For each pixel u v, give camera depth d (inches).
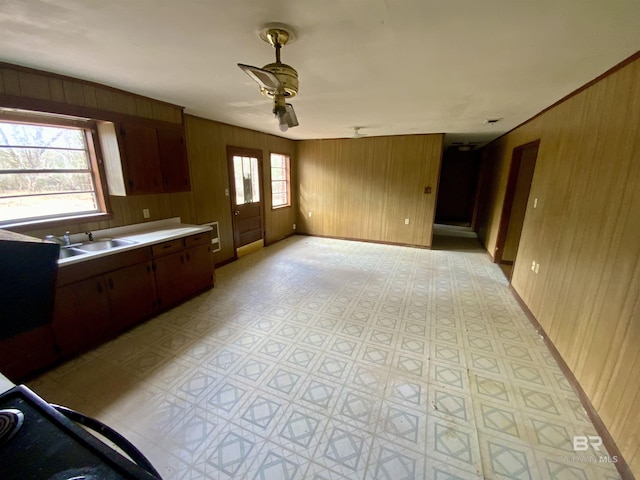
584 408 72.3
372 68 81.5
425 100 114.6
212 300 131.6
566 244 93.0
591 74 81.4
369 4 51.1
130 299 103.8
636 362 56.9
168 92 108.3
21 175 89.9
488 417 69.8
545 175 117.9
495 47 67.7
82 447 28.5
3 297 23.8
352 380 81.8
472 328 109.1
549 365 88.6
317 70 83.7
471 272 169.3
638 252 59.8
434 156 206.2
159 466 57.7
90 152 106.4
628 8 50.4
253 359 90.7
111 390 77.4
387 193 225.5
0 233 24.0
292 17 55.9
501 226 181.3
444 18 55.6
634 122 65.6
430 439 64.1
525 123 151.6
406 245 227.8
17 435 29.6
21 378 77.9
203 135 157.2
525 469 57.8
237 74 89.2
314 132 203.8
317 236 259.4
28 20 57.1
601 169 77.3
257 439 63.7
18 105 81.0
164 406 72.4
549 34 60.9
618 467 57.5
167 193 136.6
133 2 50.9
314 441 63.3
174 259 121.0
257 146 202.5
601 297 71.2
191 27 60.2
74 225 103.1
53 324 82.6
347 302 130.3
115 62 79.4
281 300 132.0
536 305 111.6
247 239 203.0
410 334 105.0
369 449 61.6
